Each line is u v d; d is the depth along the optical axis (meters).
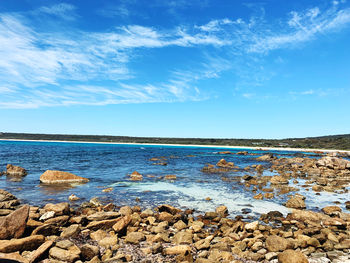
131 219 10.04
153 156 50.28
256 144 134.25
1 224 7.52
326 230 9.42
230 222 10.50
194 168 31.67
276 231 9.45
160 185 19.38
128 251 7.56
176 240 8.48
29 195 15.12
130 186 18.72
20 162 32.19
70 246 7.27
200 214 12.18
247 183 20.77
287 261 6.81
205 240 8.41
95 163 33.91
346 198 16.17
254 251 7.93
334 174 28.00
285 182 21.34
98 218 10.10
